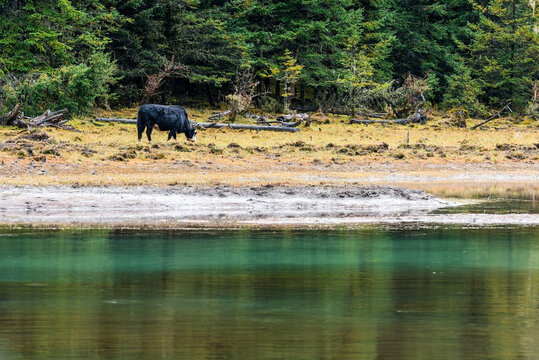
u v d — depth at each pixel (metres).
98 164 51.78
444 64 135.50
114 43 104.12
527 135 88.94
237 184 45.28
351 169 56.53
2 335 15.61
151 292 19.78
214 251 26.22
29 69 88.81
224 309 17.86
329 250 26.55
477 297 19.20
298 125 88.62
